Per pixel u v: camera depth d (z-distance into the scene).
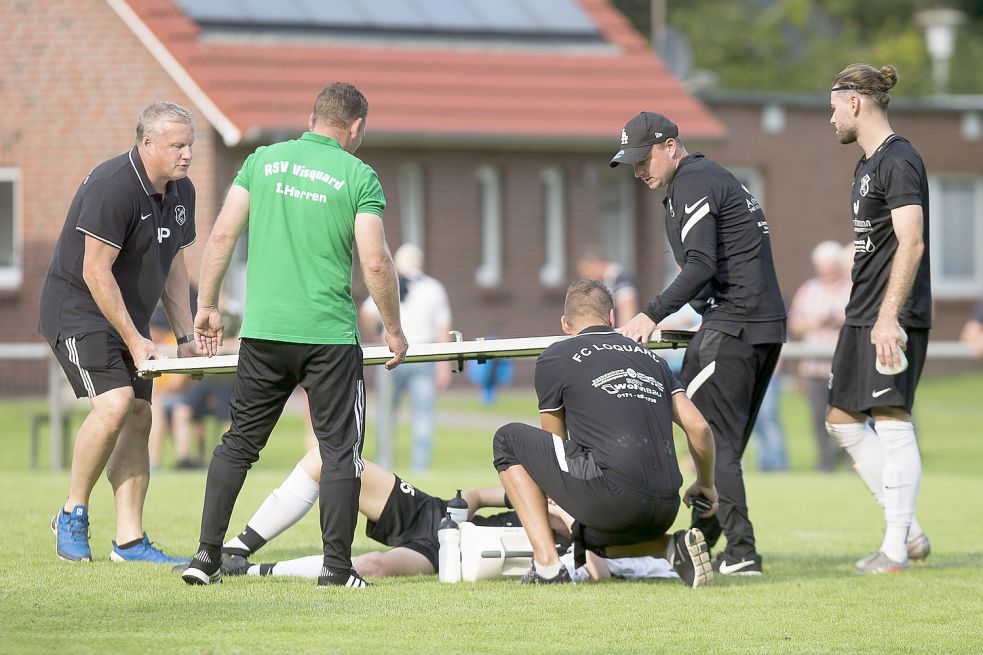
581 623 21.73
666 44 103.38
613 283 63.50
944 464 64.94
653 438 24.64
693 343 27.84
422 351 25.08
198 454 60.28
